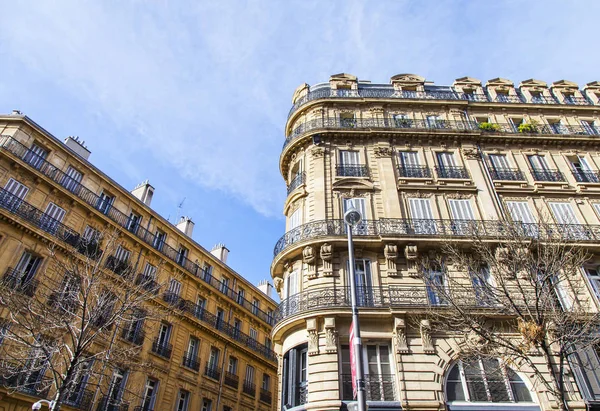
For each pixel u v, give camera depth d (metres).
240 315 36.47
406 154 24.91
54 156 25.09
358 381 10.14
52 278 21.66
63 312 18.25
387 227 20.55
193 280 31.95
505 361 15.16
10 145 22.61
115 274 21.92
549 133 26.42
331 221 20.61
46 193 23.66
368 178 23.14
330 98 27.16
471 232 18.69
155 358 26.12
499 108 28.06
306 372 16.80
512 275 15.88
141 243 27.98
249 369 35.34
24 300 16.72
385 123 26.14
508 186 23.77
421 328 17.05
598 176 24.53
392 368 16.58
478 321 15.86
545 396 15.80
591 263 20.09
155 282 27.06
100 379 20.78
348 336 17.00
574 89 30.78
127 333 24.44
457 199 22.67
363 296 18.14
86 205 25.22
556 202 23.23
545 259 15.17
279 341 19.64
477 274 16.59
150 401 25.14
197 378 29.06
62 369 19.62
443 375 16.23
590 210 22.86
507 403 15.85
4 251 20.56
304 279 19.41
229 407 31.39
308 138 25.20
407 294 18.33
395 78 30.19
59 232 23.08
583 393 16.03
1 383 17.77
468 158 24.72
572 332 13.52
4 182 21.75
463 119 27.23
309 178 23.41
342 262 19.42
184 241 32.78
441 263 18.86
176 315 28.77
